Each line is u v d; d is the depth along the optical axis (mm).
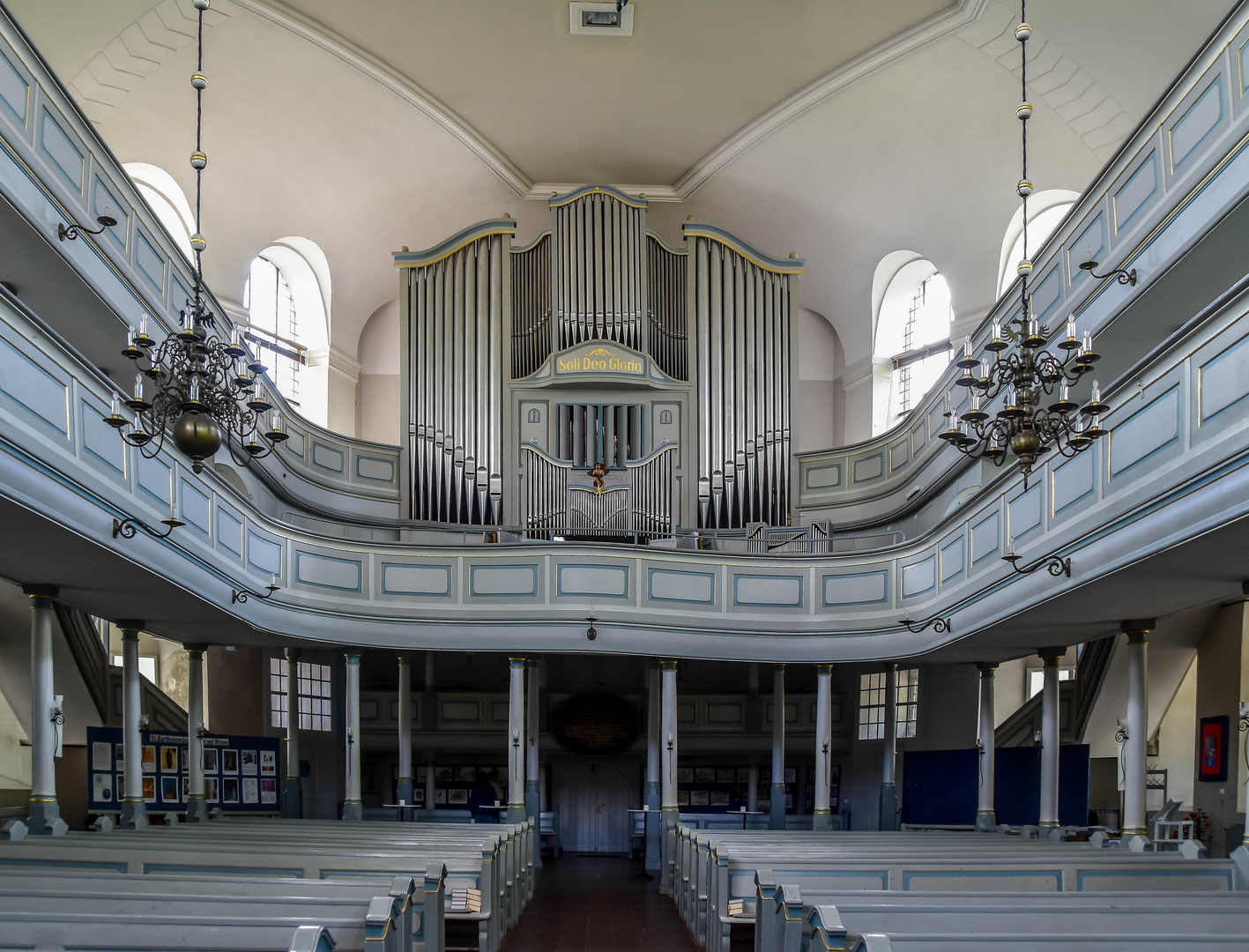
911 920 6188
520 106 17438
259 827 11930
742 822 16703
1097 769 16797
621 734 18969
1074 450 9203
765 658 15188
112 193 10906
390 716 18562
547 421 18219
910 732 18156
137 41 13766
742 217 19938
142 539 9672
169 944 5203
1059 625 11891
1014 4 13656
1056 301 12234
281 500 16391
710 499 18219
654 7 15125
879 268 19344
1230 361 6805
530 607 14992
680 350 18781
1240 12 8539
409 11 15156
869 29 15234
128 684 12844
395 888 5723
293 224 18094
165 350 7859
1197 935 5117
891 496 17484
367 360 20688
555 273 18578
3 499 7305
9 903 5754
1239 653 14336
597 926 11398
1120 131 14289
